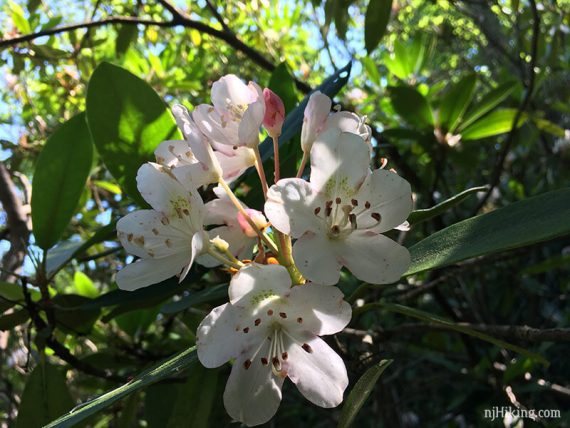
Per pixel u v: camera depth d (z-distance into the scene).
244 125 0.15
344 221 0.14
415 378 0.44
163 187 0.15
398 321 0.43
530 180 0.54
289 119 0.22
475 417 0.41
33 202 0.22
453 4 0.44
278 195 0.14
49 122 0.49
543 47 0.44
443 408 0.45
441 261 0.15
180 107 0.15
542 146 0.55
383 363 0.14
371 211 0.14
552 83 0.53
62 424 0.12
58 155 0.22
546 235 0.13
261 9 0.48
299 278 0.15
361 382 0.14
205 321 0.13
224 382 0.24
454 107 0.34
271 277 0.13
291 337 0.14
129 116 0.20
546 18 0.52
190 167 0.15
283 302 0.13
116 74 0.20
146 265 0.15
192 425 0.17
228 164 0.16
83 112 0.22
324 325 0.14
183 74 0.46
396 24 0.60
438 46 0.60
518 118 0.34
